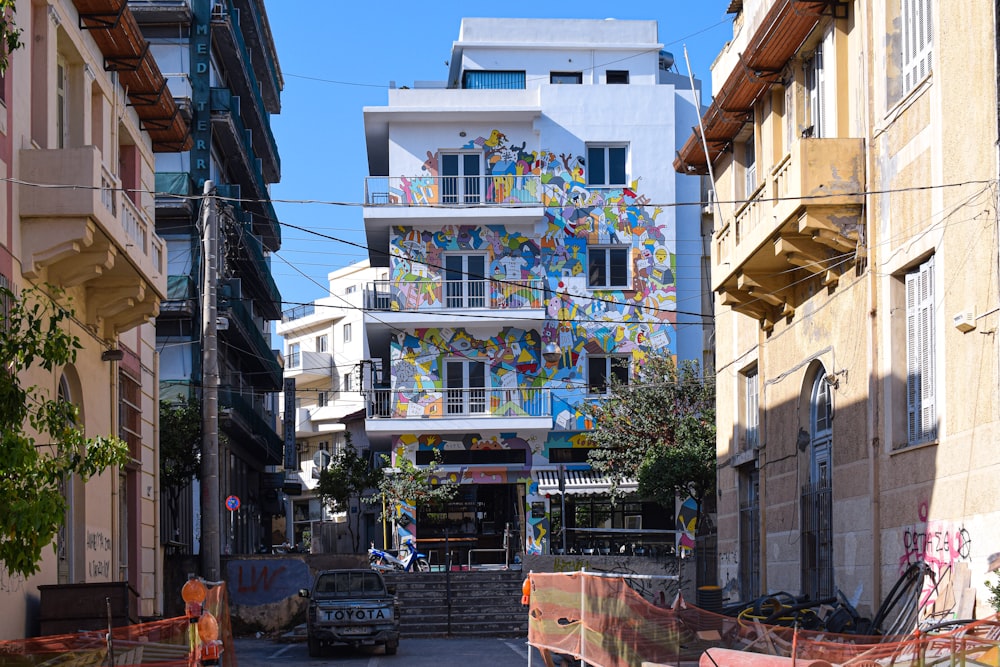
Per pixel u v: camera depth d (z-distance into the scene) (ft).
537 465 139.85
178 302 123.03
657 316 144.97
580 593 52.49
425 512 141.49
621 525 141.38
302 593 83.97
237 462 154.81
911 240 51.72
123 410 73.00
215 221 73.61
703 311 147.95
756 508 77.20
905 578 50.70
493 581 112.37
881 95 54.85
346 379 247.91
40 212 52.11
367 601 80.33
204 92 130.11
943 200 48.44
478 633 99.81
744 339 78.79
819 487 64.75
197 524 133.80
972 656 30.30
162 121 76.28
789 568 68.33
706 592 63.67
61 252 52.80
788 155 58.44
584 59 156.35
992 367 44.34
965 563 46.11
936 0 49.06
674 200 147.23
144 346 80.38
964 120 46.44
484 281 142.10
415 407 139.54
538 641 58.95
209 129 129.90
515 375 141.59
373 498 141.08
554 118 146.61
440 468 138.21
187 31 131.13
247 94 152.56
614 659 47.80
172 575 105.09
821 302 63.36
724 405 83.97
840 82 59.21
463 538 138.10
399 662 72.84
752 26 72.33
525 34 156.04
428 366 140.56
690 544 135.64
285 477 201.67
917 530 50.83
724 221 75.72
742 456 78.48
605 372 143.54
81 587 52.75
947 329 48.37
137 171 73.92
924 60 51.31
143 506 78.59
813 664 34.60
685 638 44.98
